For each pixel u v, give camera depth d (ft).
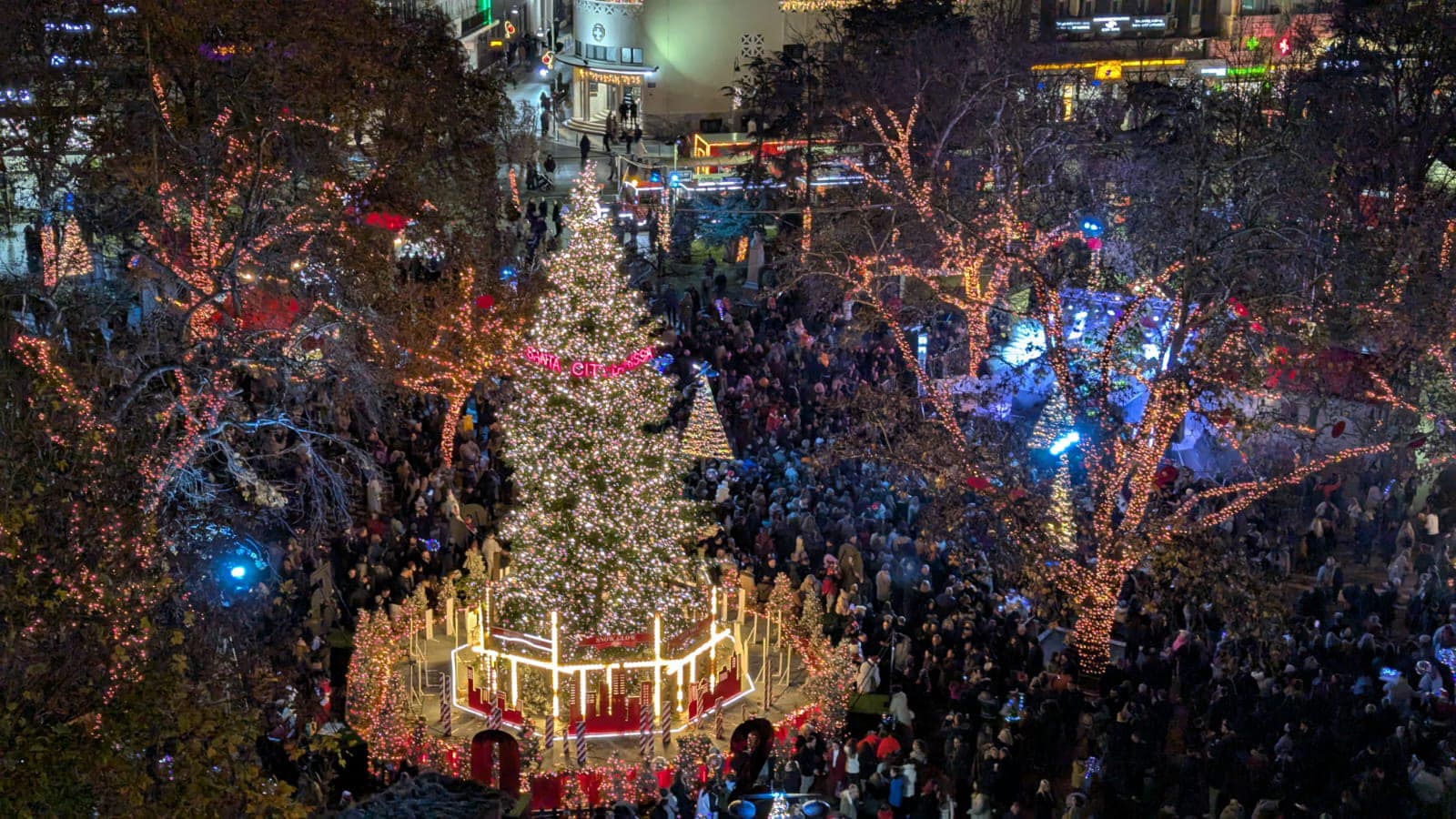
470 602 95.09
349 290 115.85
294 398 116.37
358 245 114.11
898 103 176.24
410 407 131.85
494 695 81.25
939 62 176.55
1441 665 85.46
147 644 47.83
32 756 41.32
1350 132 139.44
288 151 113.39
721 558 97.55
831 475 117.08
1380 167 138.10
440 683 88.63
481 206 136.15
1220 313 109.81
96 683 45.44
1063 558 91.91
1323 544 107.96
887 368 143.43
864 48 191.83
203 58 107.86
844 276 144.56
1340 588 99.86
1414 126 136.67
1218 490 96.22
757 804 71.67
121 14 110.52
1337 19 155.63
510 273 137.28
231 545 85.61
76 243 105.81
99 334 103.86
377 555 99.50
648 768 76.48
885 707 87.56
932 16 191.72
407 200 119.75
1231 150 131.64
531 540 83.71
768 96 204.74
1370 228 127.54
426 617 94.27
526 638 84.69
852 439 108.37
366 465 95.86
